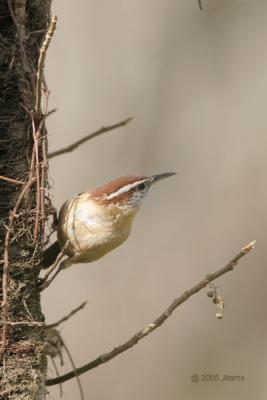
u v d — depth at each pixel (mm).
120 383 14492
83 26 15234
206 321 15391
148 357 14953
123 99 15047
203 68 15859
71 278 14578
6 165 6324
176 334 15250
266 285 15500
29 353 6238
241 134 15688
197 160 15445
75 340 14281
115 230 7152
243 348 15266
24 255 6301
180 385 14750
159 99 15320
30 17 6539
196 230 15289
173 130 15414
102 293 14609
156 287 14859
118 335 14422
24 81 6371
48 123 14422
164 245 15156
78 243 7020
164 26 15750
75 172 14398
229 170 15508
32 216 6359
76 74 14867
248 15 16359
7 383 6121
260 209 15414
